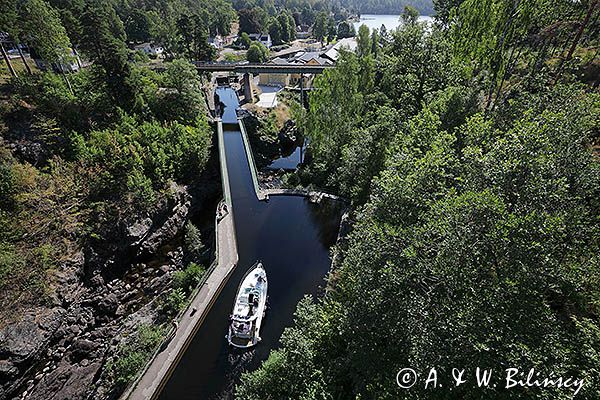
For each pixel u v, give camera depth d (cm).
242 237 3772
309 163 5641
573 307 1577
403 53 4625
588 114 1828
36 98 4025
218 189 5128
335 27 17838
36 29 4316
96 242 3534
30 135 3697
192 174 5003
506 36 3662
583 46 3991
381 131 3347
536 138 1459
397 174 2022
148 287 3616
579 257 1502
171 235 4247
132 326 3184
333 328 2098
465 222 1409
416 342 1403
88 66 5572
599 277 1434
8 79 4250
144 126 4578
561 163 1560
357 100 4712
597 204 1622
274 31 14925
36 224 3203
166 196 4316
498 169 1498
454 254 1395
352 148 3903
